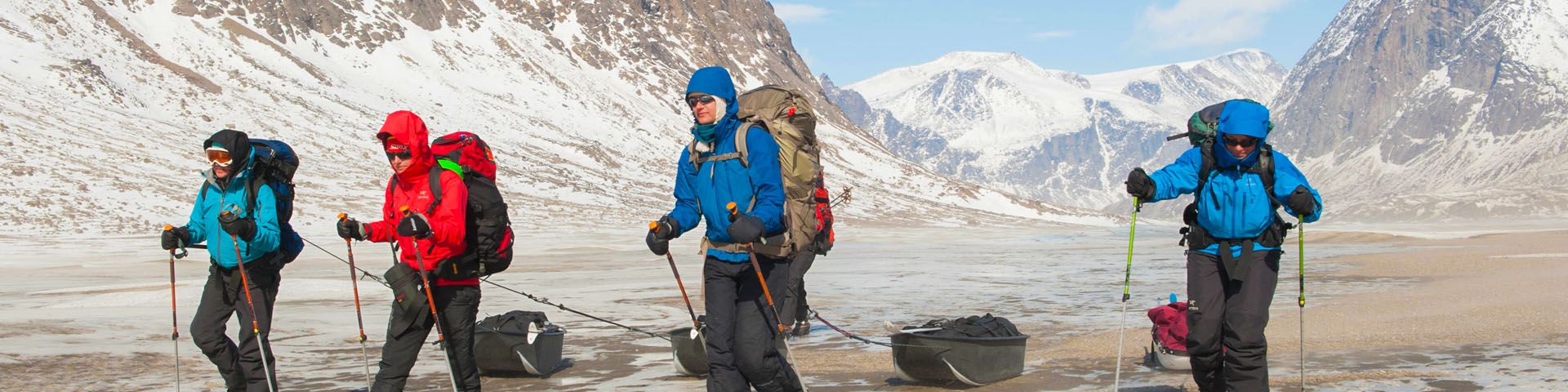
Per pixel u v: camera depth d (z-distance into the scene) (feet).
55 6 341.62
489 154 17.83
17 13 321.52
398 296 17.30
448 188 16.74
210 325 18.40
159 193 197.16
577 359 27.07
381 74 394.73
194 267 88.84
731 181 15.79
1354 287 49.32
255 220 17.84
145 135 248.32
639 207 268.62
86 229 165.07
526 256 110.73
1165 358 23.40
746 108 17.34
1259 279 16.33
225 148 17.69
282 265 19.02
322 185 225.97
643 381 23.40
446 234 16.46
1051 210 411.54
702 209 16.29
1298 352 25.80
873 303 46.11
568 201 258.16
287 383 23.62
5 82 258.16
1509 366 22.49
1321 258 84.64
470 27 475.31
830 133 474.49
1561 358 23.43
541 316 24.61
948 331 22.17
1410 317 32.55
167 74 317.01
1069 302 45.88
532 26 503.61
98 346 29.12
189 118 283.18
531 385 22.99
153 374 24.50
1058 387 21.48
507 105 394.52
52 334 32.30
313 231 176.35
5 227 159.12
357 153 279.28
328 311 40.93
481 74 424.46
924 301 46.96
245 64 349.61
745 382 16.47
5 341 30.19
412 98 374.02
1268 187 16.29
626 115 421.18
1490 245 100.94
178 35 362.53
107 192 190.19
